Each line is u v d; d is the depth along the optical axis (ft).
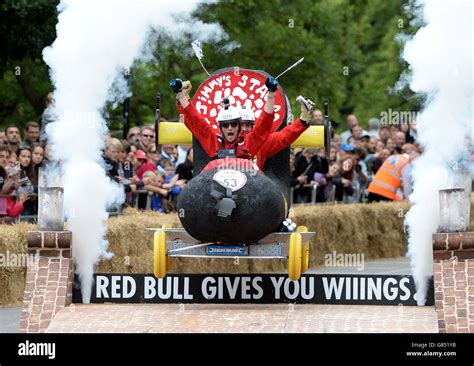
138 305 55.98
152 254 69.41
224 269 74.49
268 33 102.27
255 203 51.29
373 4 142.31
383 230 90.17
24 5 86.22
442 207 52.95
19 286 63.72
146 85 100.27
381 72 133.08
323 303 55.47
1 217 70.33
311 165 90.02
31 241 54.80
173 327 50.49
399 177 93.76
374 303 55.11
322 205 85.35
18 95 101.71
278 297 55.62
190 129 56.24
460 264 52.01
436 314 51.34
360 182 97.86
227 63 100.27
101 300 56.29
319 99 107.76
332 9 110.01
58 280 54.60
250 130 56.18
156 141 58.44
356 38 131.64
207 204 51.49
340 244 85.30
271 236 53.57
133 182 76.28
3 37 88.17
